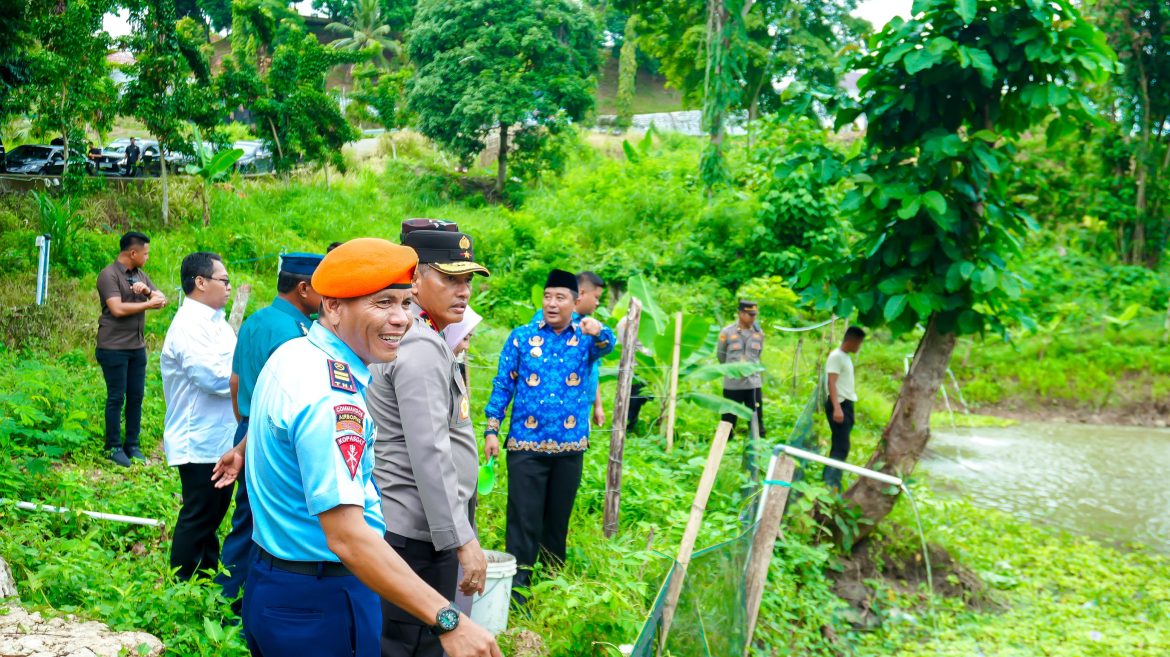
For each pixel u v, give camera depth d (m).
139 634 3.40
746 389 9.95
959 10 5.73
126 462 6.82
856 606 6.52
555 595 4.38
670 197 22.94
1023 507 10.18
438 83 27.39
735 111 34.94
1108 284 23.98
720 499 6.88
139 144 21.80
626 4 38.69
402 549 3.32
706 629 3.78
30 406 6.50
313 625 2.32
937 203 6.02
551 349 5.17
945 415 16.83
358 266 2.28
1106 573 7.61
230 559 4.12
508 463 5.22
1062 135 6.55
